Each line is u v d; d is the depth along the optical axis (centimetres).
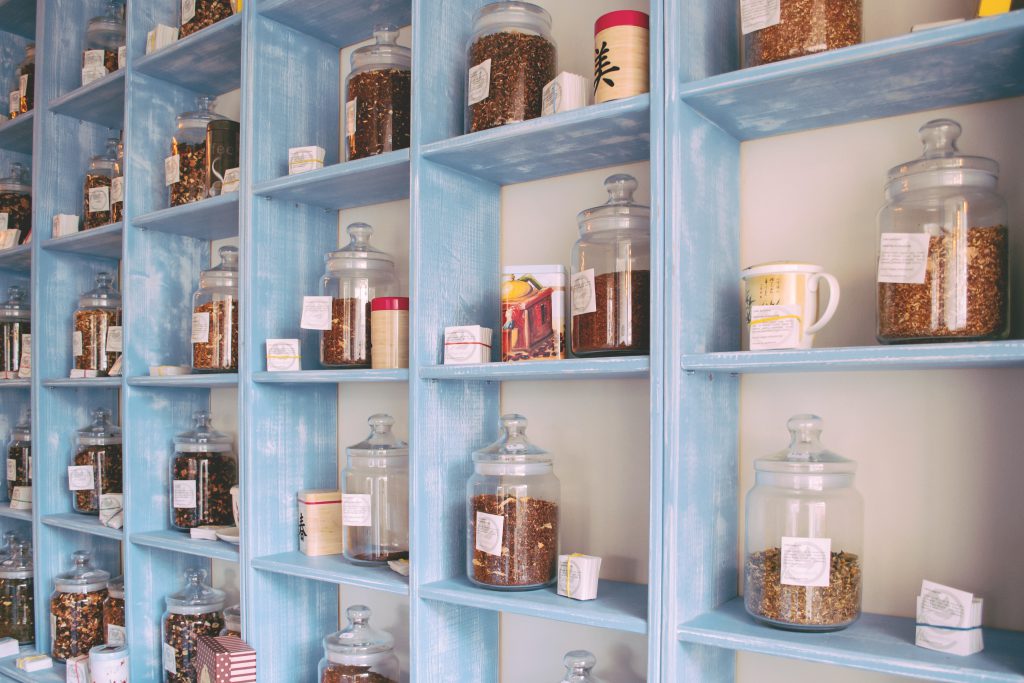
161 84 238
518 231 182
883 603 136
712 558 139
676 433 127
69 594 251
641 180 166
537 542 154
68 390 269
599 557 158
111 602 245
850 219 141
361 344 183
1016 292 126
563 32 176
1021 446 125
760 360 120
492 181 181
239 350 195
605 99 143
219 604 224
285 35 204
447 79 171
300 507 197
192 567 241
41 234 263
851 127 141
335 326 184
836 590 123
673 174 128
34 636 267
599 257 147
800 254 145
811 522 125
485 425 179
